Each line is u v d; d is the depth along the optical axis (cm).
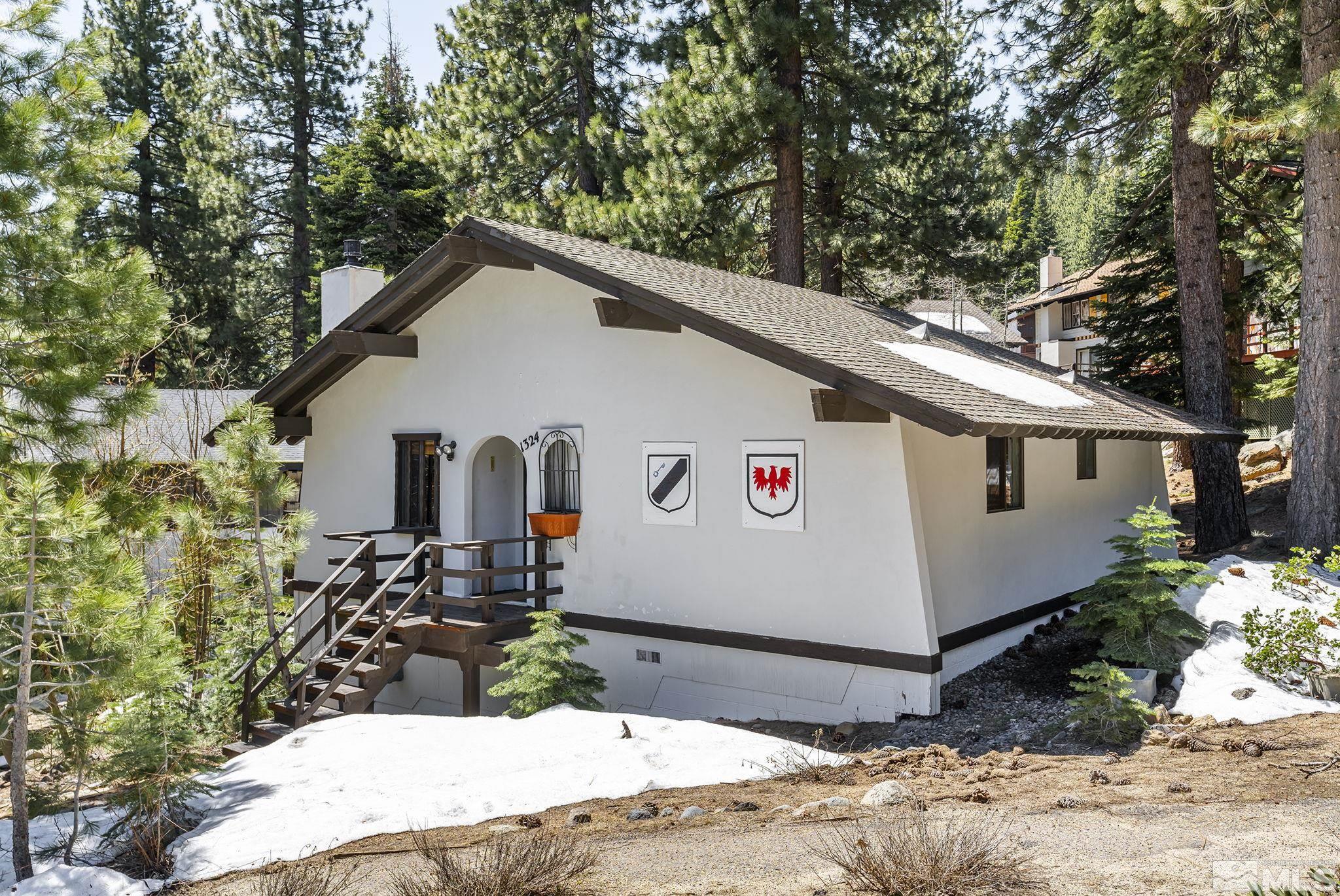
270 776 772
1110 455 1572
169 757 702
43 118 778
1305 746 700
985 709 963
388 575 1480
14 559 659
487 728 902
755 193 2720
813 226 2477
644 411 1184
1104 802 594
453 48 2886
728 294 1262
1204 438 1494
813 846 532
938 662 962
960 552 1098
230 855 608
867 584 999
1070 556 1406
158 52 3491
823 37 2131
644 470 1185
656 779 735
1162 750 741
